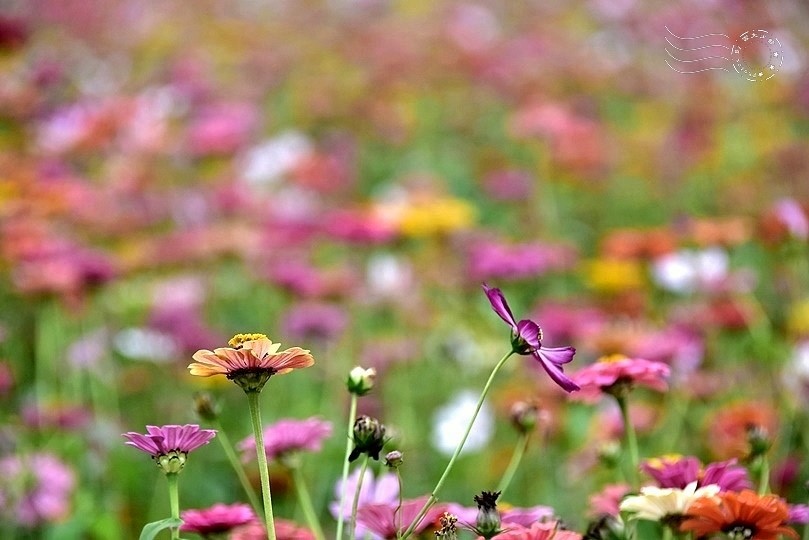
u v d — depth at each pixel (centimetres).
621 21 677
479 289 356
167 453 196
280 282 348
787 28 564
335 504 209
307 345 340
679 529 197
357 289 366
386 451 216
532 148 529
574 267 395
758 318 317
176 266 394
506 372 338
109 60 645
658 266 334
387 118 566
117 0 757
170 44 694
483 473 282
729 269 357
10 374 313
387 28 732
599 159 481
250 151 531
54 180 405
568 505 254
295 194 491
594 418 269
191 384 318
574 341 306
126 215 431
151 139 466
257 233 402
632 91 622
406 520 200
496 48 674
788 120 548
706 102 572
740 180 469
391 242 372
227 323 394
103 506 260
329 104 583
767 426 244
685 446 264
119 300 380
